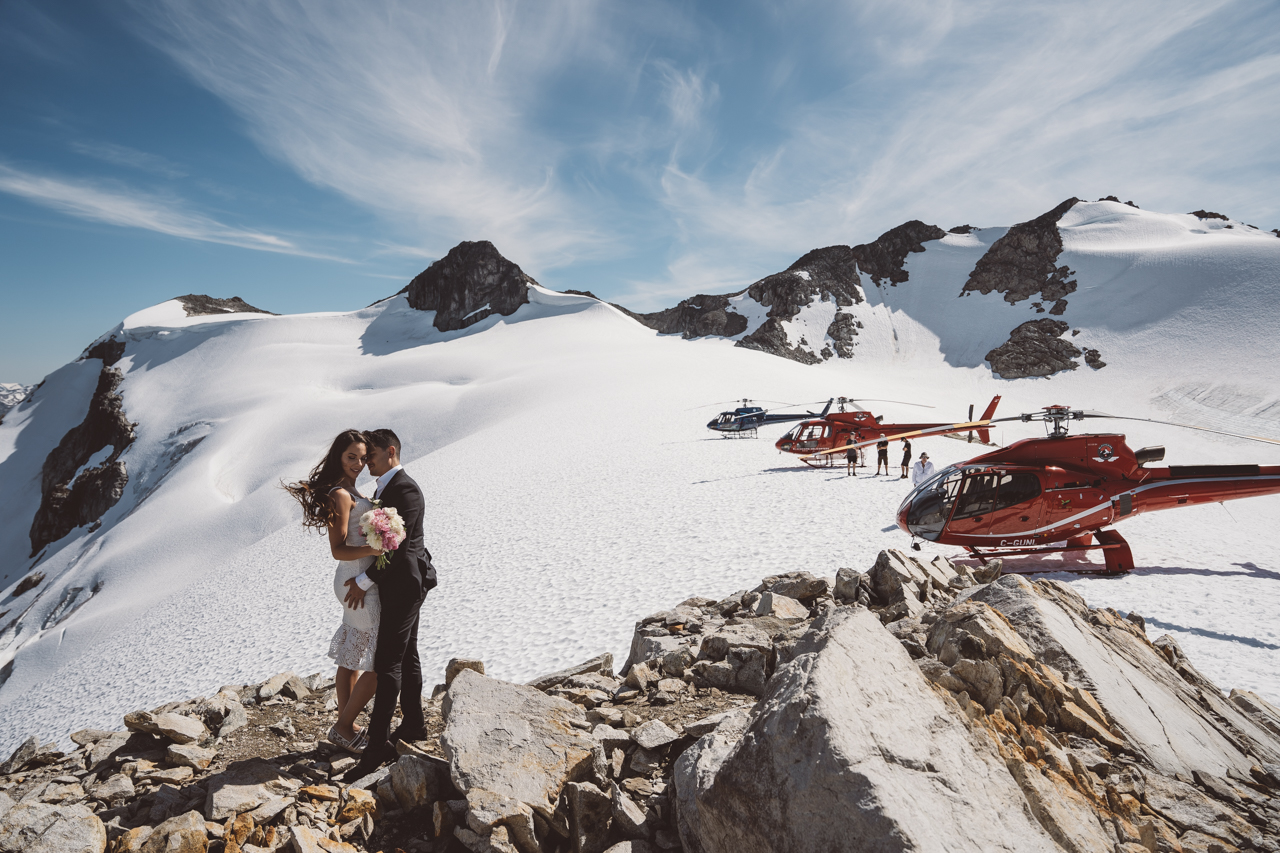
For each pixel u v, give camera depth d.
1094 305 146.00
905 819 2.24
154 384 126.81
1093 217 187.88
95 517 96.81
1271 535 21.86
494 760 3.57
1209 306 126.88
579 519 26.84
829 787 2.39
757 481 29.53
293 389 115.75
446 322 167.75
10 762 4.84
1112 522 13.84
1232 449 80.31
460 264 176.12
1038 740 3.56
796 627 6.72
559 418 57.16
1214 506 29.64
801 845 2.38
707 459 35.81
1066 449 13.95
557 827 3.26
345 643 4.43
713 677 5.74
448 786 3.62
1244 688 8.51
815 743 2.52
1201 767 3.84
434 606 19.36
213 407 109.81
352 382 120.62
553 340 134.75
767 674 5.57
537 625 15.97
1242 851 3.04
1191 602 12.20
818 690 2.69
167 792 3.83
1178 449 80.88
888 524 20.36
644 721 4.96
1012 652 4.29
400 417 88.69
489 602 18.66
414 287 178.62
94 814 3.52
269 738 5.20
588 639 14.33
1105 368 123.81
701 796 2.80
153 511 77.75
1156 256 150.38
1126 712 4.11
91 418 120.56
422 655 15.62
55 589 68.44
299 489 4.35
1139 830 3.01
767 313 174.25
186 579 59.62
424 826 3.46
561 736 3.88
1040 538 14.13
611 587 17.86
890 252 195.12
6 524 112.06
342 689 4.64
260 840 3.29
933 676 4.18
